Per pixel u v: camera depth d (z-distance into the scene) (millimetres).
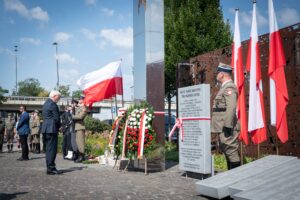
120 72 14352
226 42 24984
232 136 7535
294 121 9984
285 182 5453
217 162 10812
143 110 9609
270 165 6391
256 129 9734
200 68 13844
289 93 10102
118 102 36312
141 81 10125
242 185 5805
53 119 9375
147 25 10125
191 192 6781
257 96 9797
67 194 6574
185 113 8641
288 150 10180
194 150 8328
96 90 14156
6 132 20109
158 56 10195
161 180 8273
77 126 12797
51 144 9422
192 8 25250
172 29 25844
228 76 7656
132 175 9156
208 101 8102
